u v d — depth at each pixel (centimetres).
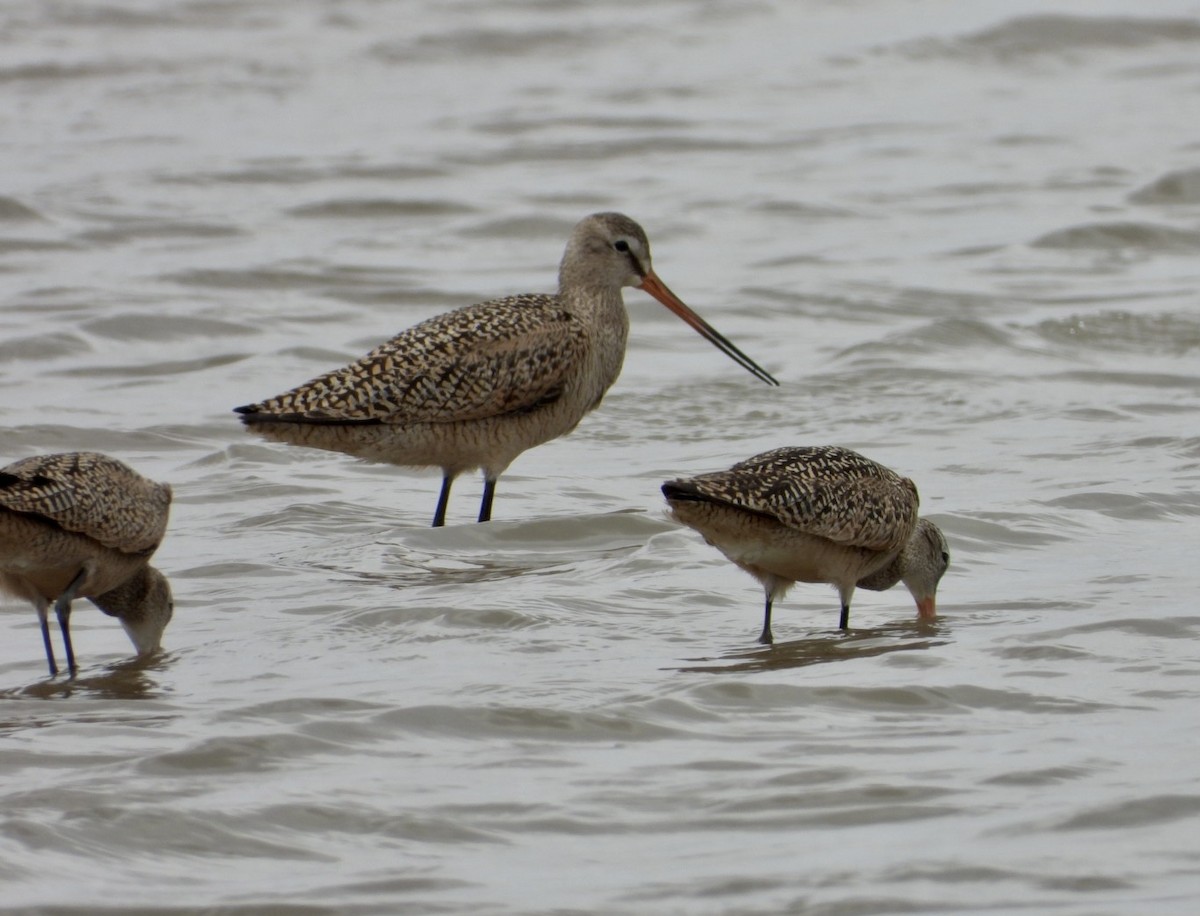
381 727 992
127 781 911
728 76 4150
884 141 3575
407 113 3800
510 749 961
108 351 2227
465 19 4594
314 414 1534
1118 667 1094
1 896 772
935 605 1283
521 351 1591
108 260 2695
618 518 1505
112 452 1792
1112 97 3959
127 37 4375
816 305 2475
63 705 1065
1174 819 841
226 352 2228
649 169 3353
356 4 4672
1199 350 2186
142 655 1191
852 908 757
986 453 1728
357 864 817
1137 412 1884
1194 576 1309
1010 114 3809
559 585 1312
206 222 2931
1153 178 3134
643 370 2164
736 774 917
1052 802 866
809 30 4562
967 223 2948
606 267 1695
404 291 2547
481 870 808
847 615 1248
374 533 1499
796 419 1909
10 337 2225
